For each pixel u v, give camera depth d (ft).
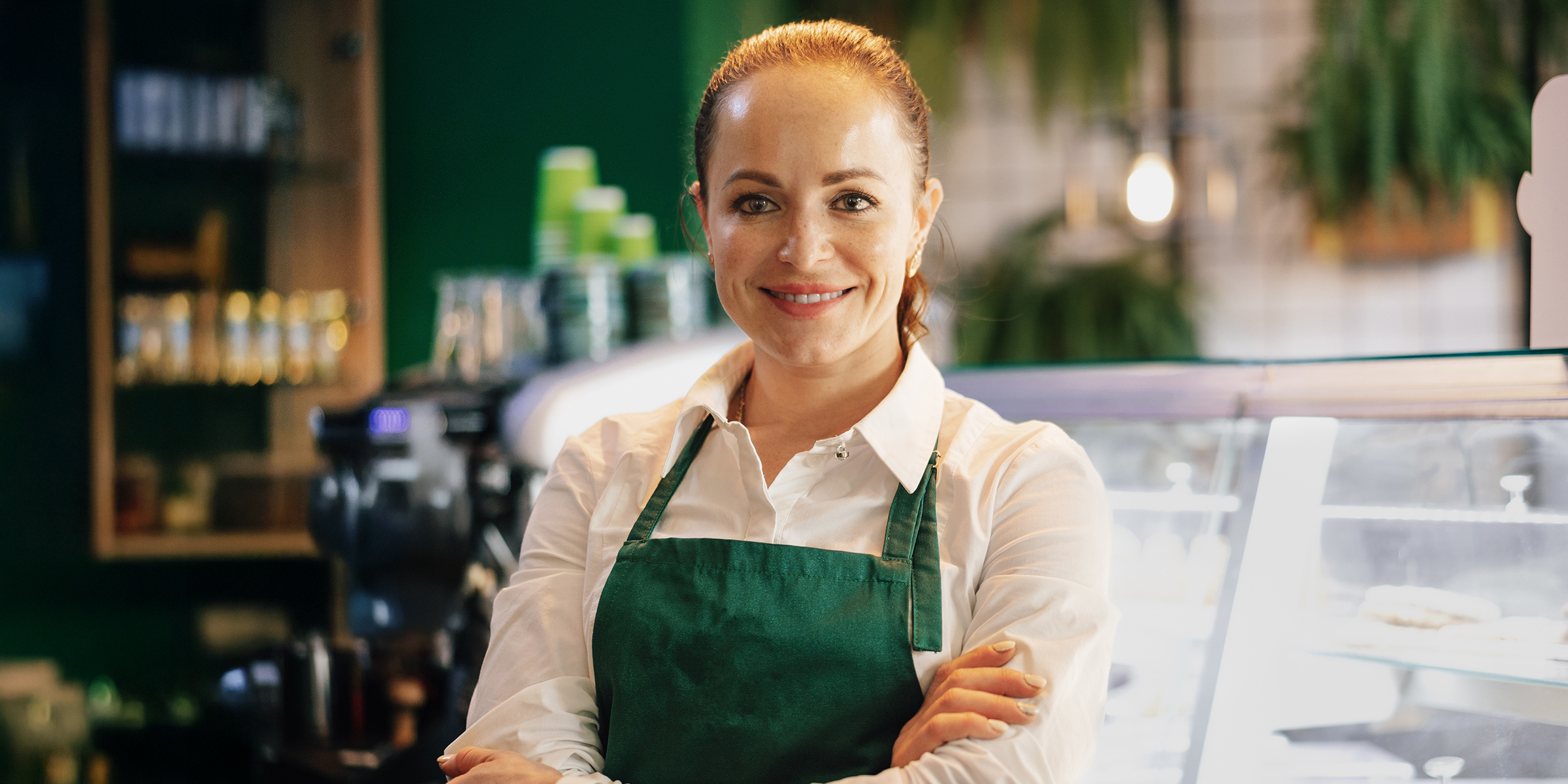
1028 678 3.27
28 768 10.41
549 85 11.43
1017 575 3.47
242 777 10.87
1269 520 4.50
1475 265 12.99
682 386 8.14
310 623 11.87
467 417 7.65
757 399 4.07
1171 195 9.50
